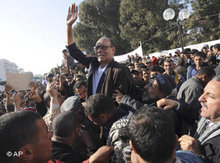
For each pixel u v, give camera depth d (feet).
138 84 14.34
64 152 4.69
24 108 10.73
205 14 78.38
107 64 7.45
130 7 86.74
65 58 26.99
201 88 7.93
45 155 3.33
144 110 3.13
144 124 2.84
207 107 4.26
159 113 3.00
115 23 106.32
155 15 80.94
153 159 2.79
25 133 3.01
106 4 101.04
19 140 2.95
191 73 13.98
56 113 7.30
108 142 4.97
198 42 77.05
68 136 4.93
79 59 8.69
